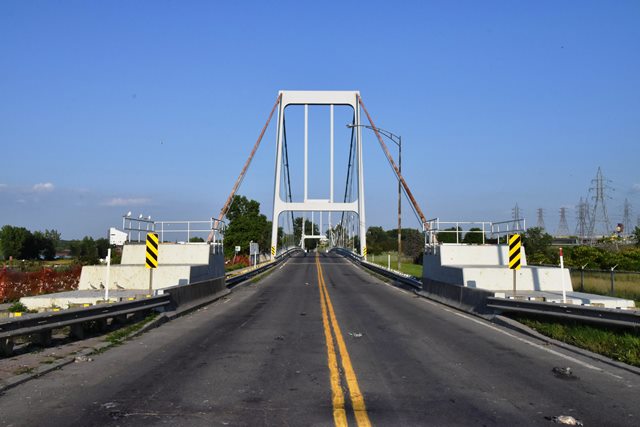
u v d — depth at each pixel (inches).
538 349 450.9
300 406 276.2
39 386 314.5
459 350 445.1
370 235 5447.8
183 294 746.8
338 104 3393.2
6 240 3452.3
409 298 1002.7
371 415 261.1
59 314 426.0
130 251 1011.9
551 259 1651.1
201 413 262.4
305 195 3324.3
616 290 923.4
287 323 622.2
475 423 250.7
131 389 308.8
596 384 328.8
